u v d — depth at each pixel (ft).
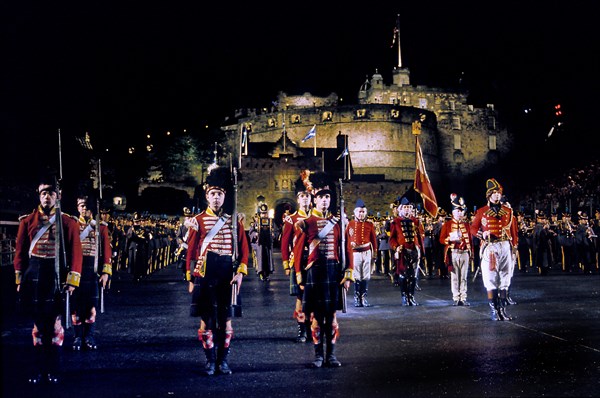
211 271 21.42
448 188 378.53
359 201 42.09
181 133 328.90
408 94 384.88
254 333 29.86
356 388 18.40
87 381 19.80
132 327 32.19
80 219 27.07
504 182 378.73
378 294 50.06
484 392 17.76
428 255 73.26
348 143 330.75
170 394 17.97
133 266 62.18
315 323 22.30
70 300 25.62
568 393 17.61
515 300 42.52
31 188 98.73
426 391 17.93
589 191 181.78
